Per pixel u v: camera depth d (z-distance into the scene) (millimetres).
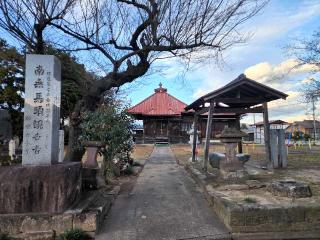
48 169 6844
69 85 12961
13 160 11672
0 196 6609
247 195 8125
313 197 7777
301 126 63344
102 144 10531
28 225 6473
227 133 9555
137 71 10336
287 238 6703
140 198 9664
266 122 12641
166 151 28750
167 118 46062
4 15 8633
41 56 7457
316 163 15250
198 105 14711
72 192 6992
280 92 11938
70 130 10758
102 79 10398
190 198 9477
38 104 7375
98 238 6523
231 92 12570
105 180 11688
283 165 13492
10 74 19688
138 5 9609
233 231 6719
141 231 6871
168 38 9555
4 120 13844
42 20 8688
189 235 6617
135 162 18219
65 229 6539
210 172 12664
